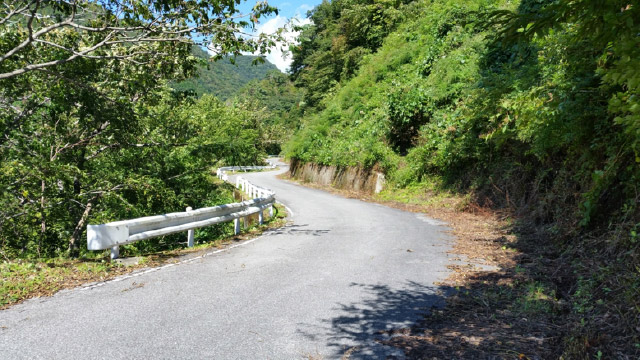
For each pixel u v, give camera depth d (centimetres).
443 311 511
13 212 1095
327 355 390
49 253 1281
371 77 3322
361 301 547
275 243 970
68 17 886
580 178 937
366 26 4206
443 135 1856
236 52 944
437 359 382
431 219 1384
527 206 1204
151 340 420
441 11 2975
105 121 1162
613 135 769
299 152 3525
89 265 732
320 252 859
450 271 701
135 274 687
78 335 432
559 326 460
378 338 429
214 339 424
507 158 1453
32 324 463
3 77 816
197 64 1070
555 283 609
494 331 449
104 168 1448
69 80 962
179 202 1584
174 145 1421
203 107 4656
